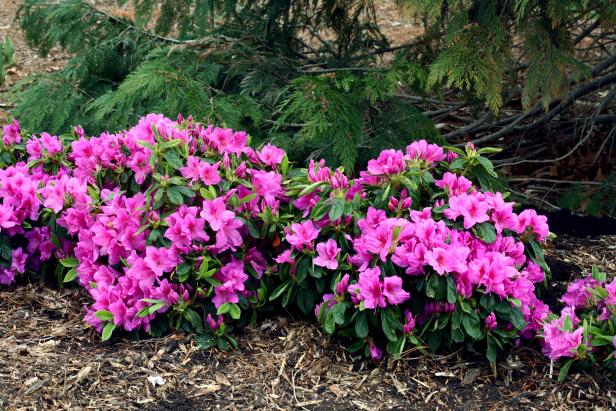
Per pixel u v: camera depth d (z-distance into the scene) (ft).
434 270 7.41
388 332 7.42
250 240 7.89
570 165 10.30
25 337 7.75
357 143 8.97
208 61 9.52
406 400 7.33
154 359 7.56
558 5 8.56
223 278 7.74
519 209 9.61
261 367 7.54
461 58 8.56
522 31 8.74
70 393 7.29
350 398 7.34
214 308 7.74
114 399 7.26
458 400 7.33
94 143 8.16
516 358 7.61
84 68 9.89
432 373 7.51
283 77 9.55
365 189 7.82
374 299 7.38
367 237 7.44
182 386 7.38
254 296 7.84
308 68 10.09
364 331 7.45
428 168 7.80
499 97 8.61
